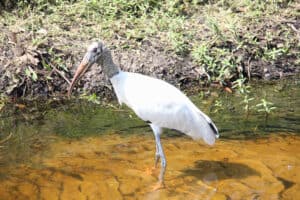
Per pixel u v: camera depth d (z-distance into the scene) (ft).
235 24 50.19
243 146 36.01
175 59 46.01
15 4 49.90
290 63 48.06
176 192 31.01
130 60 45.37
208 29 49.29
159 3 51.85
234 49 47.62
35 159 34.12
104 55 34.37
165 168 32.86
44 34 46.14
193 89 44.32
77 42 46.24
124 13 50.29
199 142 36.63
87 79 43.55
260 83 45.70
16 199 29.91
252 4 53.11
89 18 49.37
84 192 30.76
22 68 42.91
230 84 45.16
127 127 38.45
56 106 41.27
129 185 31.60
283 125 38.65
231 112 40.60
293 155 34.94
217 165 33.81
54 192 30.68
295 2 54.44
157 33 48.34
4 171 32.68
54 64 43.83
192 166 33.73
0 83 42.16
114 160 34.27
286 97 43.14
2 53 43.91
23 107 40.83
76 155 34.68
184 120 33.19
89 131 37.78
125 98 34.40
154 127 33.81
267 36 49.42
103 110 40.96
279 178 32.42
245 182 32.01
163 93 33.35
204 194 30.81
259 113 40.42
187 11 51.93
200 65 45.85
